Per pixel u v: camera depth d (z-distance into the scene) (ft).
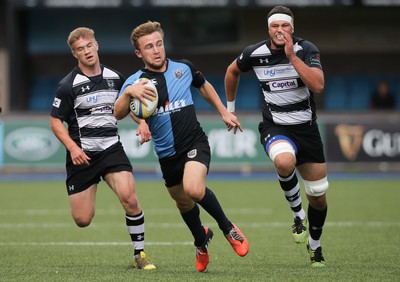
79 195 97.30
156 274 89.40
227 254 111.45
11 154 250.78
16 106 286.25
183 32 316.40
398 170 250.16
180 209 94.32
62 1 272.31
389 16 318.86
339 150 250.16
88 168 96.68
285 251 114.11
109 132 96.78
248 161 249.55
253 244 121.80
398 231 135.64
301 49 92.73
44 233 136.87
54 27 313.73
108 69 97.96
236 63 96.89
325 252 111.86
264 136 95.40
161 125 91.97
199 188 87.81
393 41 320.70
